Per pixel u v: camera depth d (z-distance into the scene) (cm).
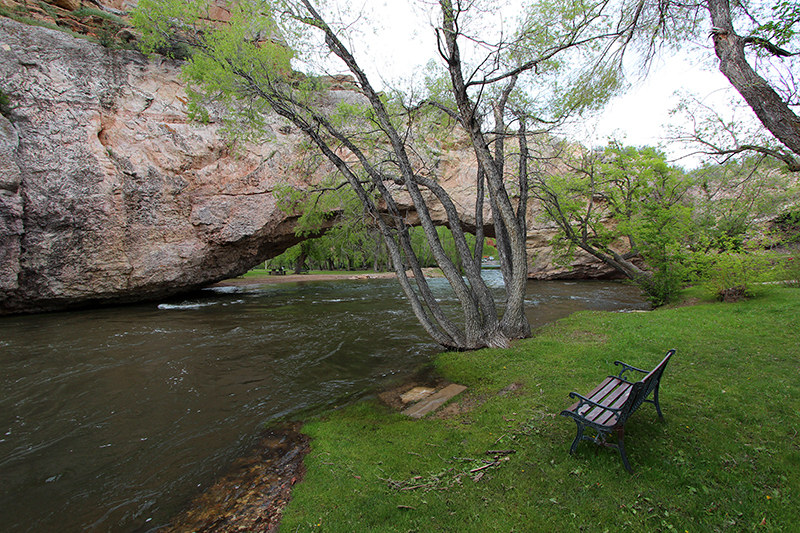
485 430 449
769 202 1448
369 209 866
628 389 429
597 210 2127
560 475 343
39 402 666
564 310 1505
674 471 337
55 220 1617
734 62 464
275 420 564
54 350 1012
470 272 878
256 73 761
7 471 454
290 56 777
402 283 895
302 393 683
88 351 1000
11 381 771
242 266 2322
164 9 698
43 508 383
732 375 559
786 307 973
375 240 1298
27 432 555
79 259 1688
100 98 1738
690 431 402
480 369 695
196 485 405
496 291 2452
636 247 1529
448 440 434
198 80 748
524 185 926
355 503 331
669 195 1453
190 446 500
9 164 1508
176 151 1897
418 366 789
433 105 841
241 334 1194
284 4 718
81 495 403
